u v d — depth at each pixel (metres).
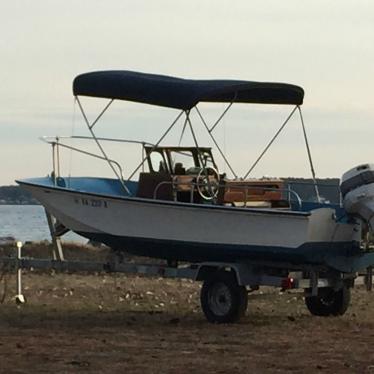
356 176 22.34
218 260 23.53
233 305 22.47
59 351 18.05
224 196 23.78
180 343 19.30
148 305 26.81
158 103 23.45
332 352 18.31
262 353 18.11
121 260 25.69
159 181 24.48
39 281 31.47
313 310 24.52
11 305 25.84
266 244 22.30
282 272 22.88
